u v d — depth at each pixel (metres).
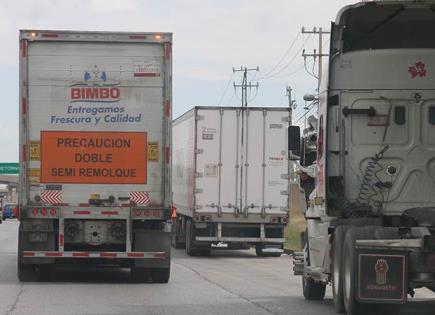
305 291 23.89
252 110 44.75
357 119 20.44
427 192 20.23
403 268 17.36
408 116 20.41
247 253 50.06
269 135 44.78
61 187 27.34
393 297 17.33
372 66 20.48
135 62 27.67
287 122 44.84
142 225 28.27
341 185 20.34
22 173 27.17
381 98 20.44
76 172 27.42
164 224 28.20
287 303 22.84
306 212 23.81
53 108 27.41
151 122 27.67
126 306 21.56
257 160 44.59
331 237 20.41
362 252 17.50
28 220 27.25
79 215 27.19
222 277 31.95
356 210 20.06
